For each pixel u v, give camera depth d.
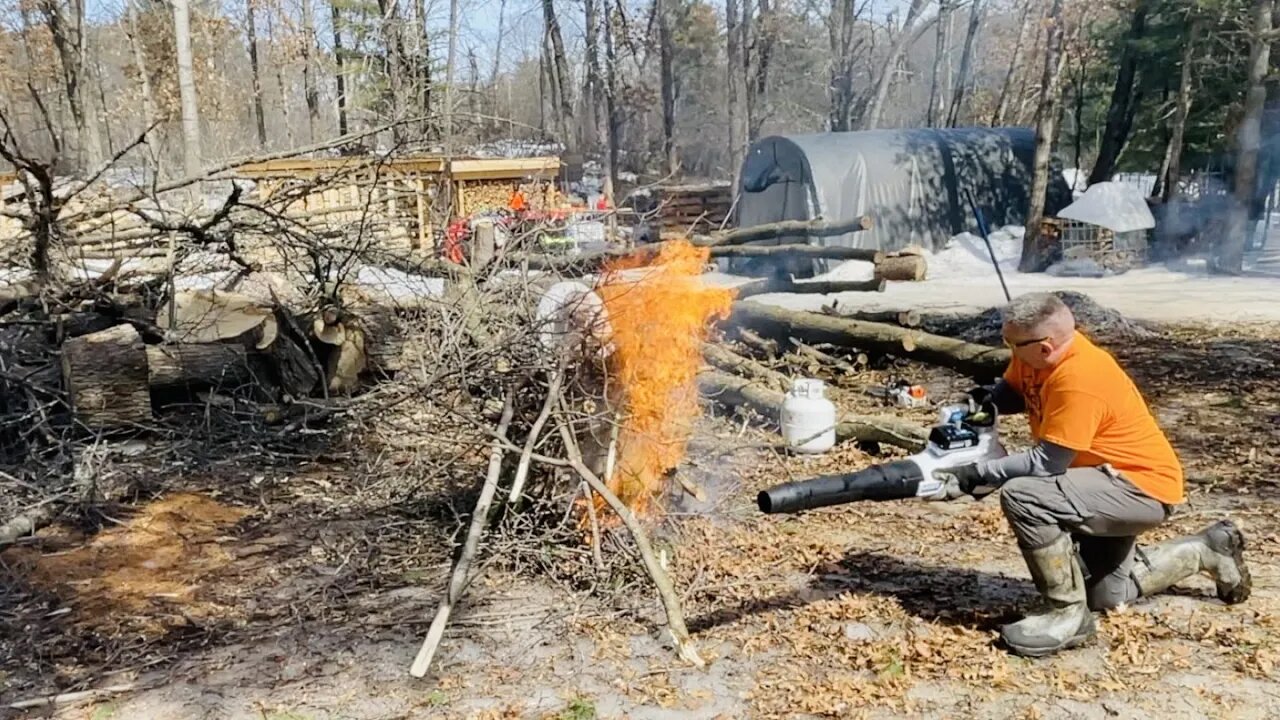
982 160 19.17
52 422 6.39
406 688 3.44
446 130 8.77
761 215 18.59
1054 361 3.48
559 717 3.21
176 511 5.31
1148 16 19.58
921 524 4.98
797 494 3.33
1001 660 3.50
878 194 17.81
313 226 7.97
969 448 3.59
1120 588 3.81
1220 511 5.07
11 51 31.09
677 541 4.52
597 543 4.16
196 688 3.47
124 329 6.41
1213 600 3.95
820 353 8.71
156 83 31.30
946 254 18.20
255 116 36.66
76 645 3.83
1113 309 11.55
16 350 6.49
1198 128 21.22
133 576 4.49
